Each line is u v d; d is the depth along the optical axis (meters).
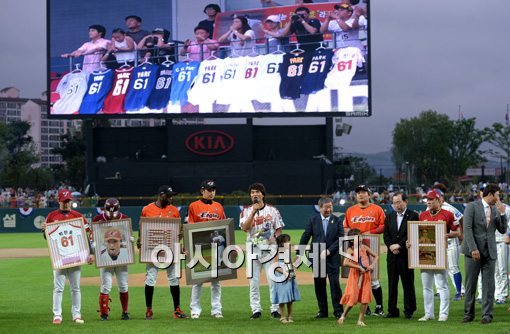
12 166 87.94
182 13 44.81
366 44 43.56
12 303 16.73
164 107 45.00
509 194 46.41
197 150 46.84
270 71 44.31
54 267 13.55
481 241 13.37
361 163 93.88
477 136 82.75
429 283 13.88
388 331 12.26
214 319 13.98
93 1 45.28
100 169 47.06
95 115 45.44
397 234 14.20
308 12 43.94
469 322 13.38
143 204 46.88
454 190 61.19
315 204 46.44
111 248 13.99
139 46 45.06
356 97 43.78
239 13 44.47
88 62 45.44
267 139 47.97
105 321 13.80
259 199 14.09
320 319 13.99
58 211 13.87
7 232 44.97
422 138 94.50
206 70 44.75
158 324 13.27
